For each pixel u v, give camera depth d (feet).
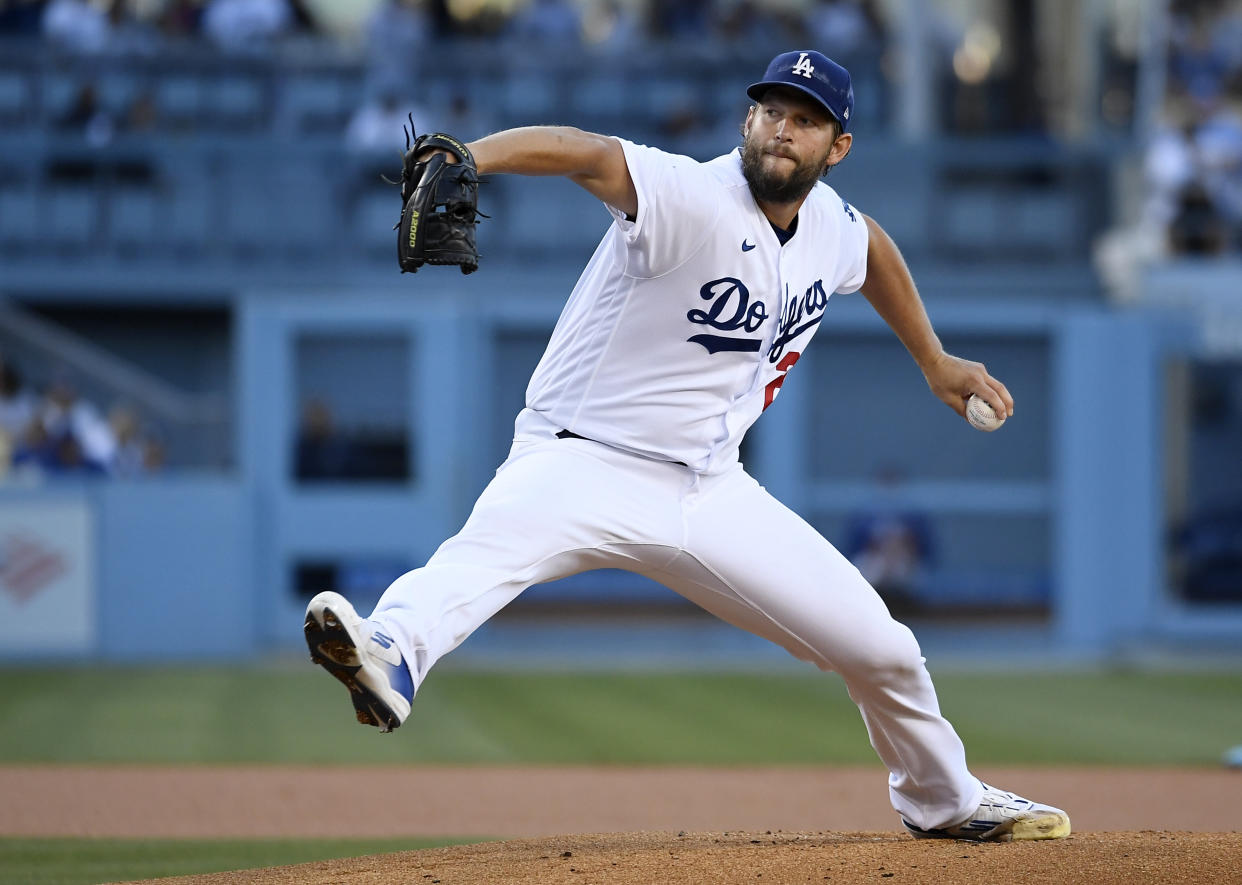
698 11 190.39
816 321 49.19
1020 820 51.31
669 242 43.88
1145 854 48.29
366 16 211.41
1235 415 173.06
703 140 168.86
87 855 62.08
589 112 176.45
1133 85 188.75
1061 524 158.51
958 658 152.25
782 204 45.06
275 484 152.56
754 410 48.49
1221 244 172.04
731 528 47.75
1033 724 109.60
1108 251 169.48
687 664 145.69
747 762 92.07
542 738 101.24
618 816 73.67
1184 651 158.10
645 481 46.65
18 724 105.29
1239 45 211.20
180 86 175.01
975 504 164.86
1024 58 196.54
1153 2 189.06
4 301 168.96
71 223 166.61
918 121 183.52
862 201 168.45
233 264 166.71
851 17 187.42
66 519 143.84
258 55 175.42
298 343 155.43
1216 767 90.74
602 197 43.55
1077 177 169.78
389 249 166.81
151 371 174.60
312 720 108.37
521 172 42.01
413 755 94.02
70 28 179.22
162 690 123.95
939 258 168.86
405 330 154.30
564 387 46.98
